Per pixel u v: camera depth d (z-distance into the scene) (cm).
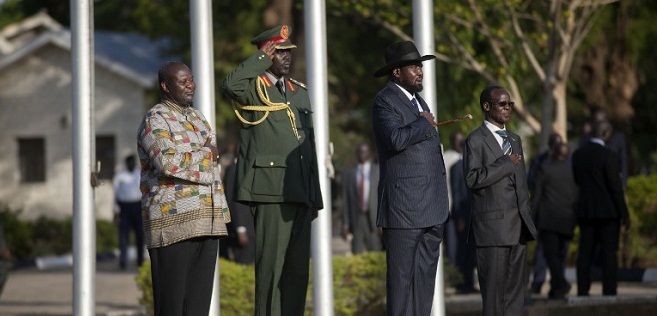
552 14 5191
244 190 2788
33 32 12356
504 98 3022
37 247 8656
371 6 5491
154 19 9162
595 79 6994
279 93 2822
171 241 2553
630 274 5009
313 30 3195
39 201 10931
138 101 10719
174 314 2575
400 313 2797
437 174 2827
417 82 2842
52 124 10906
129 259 8400
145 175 2608
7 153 11000
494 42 5419
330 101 9362
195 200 2559
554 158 4344
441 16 5416
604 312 3950
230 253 4647
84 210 3112
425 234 2842
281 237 2795
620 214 4206
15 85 11000
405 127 2755
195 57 3209
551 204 4312
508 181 3002
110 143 10819
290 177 2783
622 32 6788
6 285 6319
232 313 3897
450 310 4103
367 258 3978
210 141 2625
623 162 4825
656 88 8231
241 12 8656
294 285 2827
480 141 3008
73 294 3114
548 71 5375
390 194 2812
